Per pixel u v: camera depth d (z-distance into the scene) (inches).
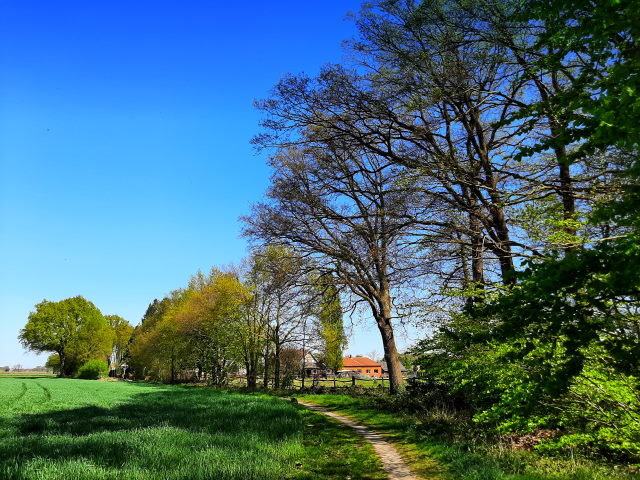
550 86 495.2
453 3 435.8
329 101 542.0
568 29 208.2
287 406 661.3
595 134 147.9
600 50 189.2
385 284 862.5
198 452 322.0
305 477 284.5
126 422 545.6
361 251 743.7
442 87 458.9
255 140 581.3
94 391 1400.1
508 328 166.2
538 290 148.3
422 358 510.0
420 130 530.0
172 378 2358.5
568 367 164.9
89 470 266.4
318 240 826.2
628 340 171.3
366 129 606.2
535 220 382.0
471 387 419.5
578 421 251.8
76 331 2970.0
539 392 186.7
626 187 151.8
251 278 1374.3
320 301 892.6
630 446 223.3
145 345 2463.1
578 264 142.2
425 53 450.0
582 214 309.9
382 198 635.5
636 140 138.6
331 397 996.6
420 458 337.7
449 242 529.7
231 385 1804.9
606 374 231.1
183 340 1895.9
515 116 229.6
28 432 488.4
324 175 707.4
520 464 273.3
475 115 541.0
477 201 525.0
